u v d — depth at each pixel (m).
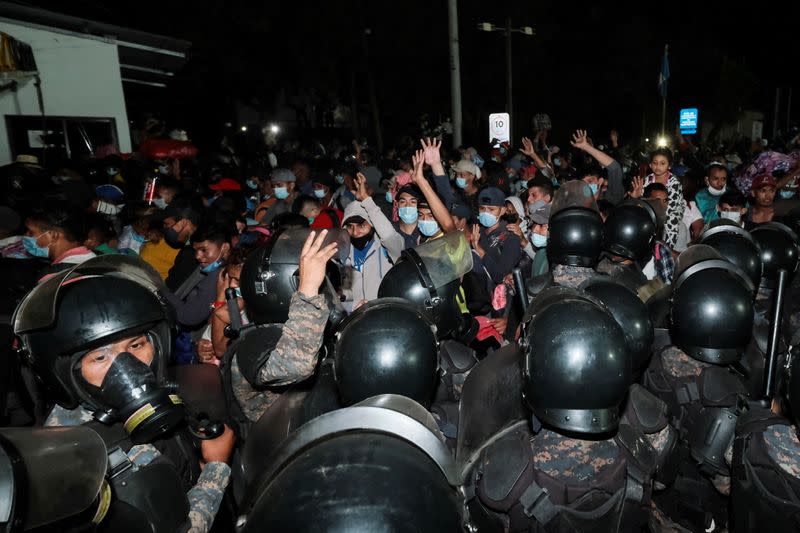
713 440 2.46
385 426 1.41
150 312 1.72
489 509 2.03
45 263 4.02
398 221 5.09
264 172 11.50
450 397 2.78
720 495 2.65
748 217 6.19
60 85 10.35
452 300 2.80
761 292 3.93
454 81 14.26
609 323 1.93
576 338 1.87
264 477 1.42
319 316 2.21
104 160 9.15
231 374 2.55
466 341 3.13
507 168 10.12
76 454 1.22
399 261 2.89
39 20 9.82
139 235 5.48
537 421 2.00
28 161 8.32
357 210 4.38
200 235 3.91
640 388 2.38
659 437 2.34
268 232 4.41
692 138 30.34
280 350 2.22
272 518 1.26
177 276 4.27
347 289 4.01
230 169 10.96
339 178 9.64
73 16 10.14
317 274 2.22
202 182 8.45
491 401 2.31
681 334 2.58
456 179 7.10
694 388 2.56
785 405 1.98
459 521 1.34
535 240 4.66
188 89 25.44
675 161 12.97
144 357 1.81
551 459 1.96
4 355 3.67
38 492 1.10
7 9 9.29
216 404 2.56
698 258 2.71
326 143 26.45
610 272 3.83
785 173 7.28
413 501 1.26
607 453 1.98
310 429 1.42
